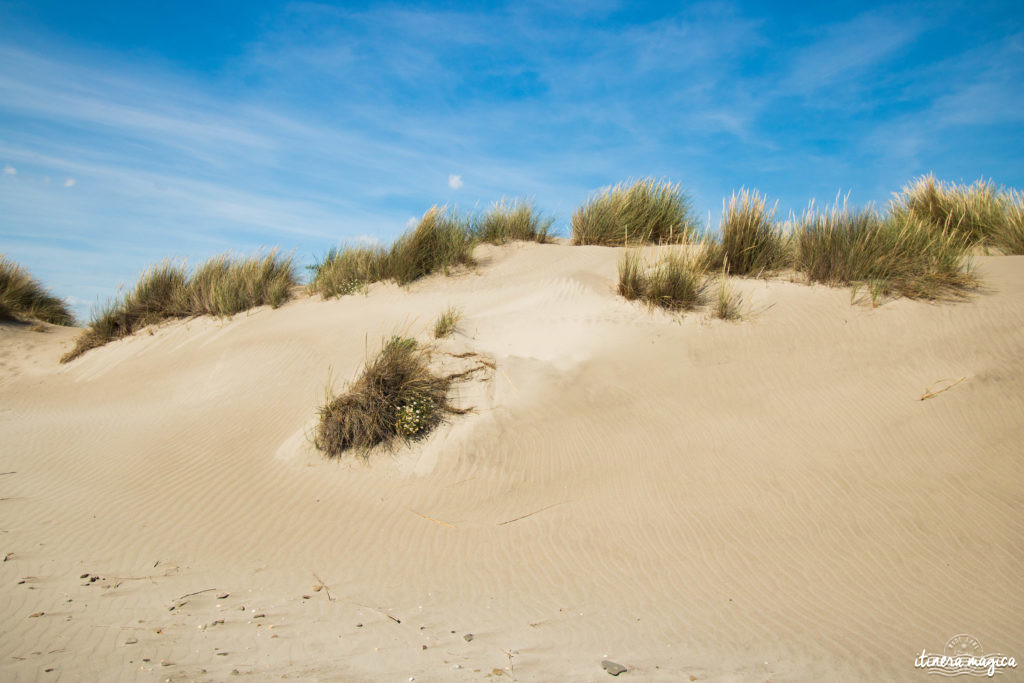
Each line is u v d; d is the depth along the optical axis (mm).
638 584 5398
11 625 4555
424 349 9508
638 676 4027
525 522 6637
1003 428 6973
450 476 7539
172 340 13031
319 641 4543
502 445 7910
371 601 5281
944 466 6539
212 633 4609
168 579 5566
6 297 16766
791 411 7816
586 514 6633
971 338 8453
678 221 14023
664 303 10297
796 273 10750
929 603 4789
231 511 6977
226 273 14781
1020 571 5023
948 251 10266
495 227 14891
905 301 9414
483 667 4160
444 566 5922
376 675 4008
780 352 8867
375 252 13859
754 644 4441
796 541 5754
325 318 11992
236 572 5770
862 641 4391
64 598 5086
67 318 18281
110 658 4129
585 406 8453
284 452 8266
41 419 10281
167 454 8359
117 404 10711
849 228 10617
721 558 5648
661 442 7664
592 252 13219
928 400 7586
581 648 4473
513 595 5367
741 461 7105
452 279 12844
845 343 8812
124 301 14734
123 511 6934
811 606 4887
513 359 9289
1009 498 5930
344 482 7613
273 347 11062
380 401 8398
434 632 4738
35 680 3770
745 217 11102
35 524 6590
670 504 6578
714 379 8602
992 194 12812
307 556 6113
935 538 5551
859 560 5402
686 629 4699
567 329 10062
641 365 9062
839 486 6453
